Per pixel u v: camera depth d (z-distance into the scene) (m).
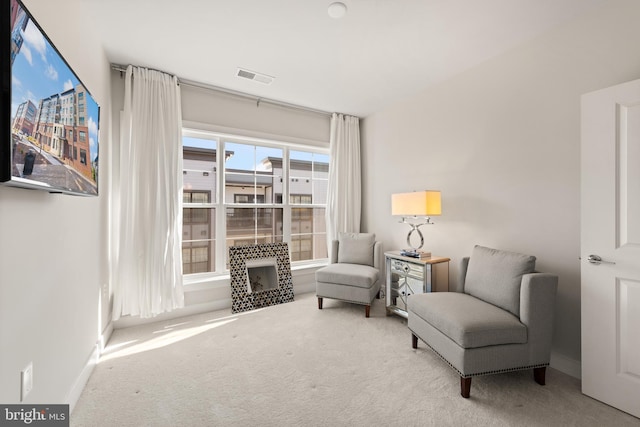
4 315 0.99
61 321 1.47
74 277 1.66
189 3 1.92
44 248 1.29
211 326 2.79
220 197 3.43
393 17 2.08
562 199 2.15
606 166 1.75
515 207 2.45
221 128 3.33
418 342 2.46
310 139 4.02
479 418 1.57
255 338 2.53
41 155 1.10
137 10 1.98
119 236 2.66
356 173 4.22
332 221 4.09
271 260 3.61
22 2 1.02
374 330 2.71
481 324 1.75
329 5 1.96
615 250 1.70
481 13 2.03
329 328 2.75
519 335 1.78
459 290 2.47
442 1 1.92
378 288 3.41
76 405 1.64
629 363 1.63
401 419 1.55
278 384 1.86
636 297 1.62
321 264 4.12
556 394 1.79
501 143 2.56
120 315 2.67
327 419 1.55
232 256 3.38
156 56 2.60
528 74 2.36
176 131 2.94
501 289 2.00
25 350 1.13
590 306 1.79
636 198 1.64
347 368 2.05
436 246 3.18
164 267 2.82
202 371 2.00
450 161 3.03
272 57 2.62
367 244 3.59
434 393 1.78
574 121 2.08
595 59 1.97
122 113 2.73
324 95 3.47
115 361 2.13
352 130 4.21
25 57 0.98
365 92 3.39
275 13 2.03
